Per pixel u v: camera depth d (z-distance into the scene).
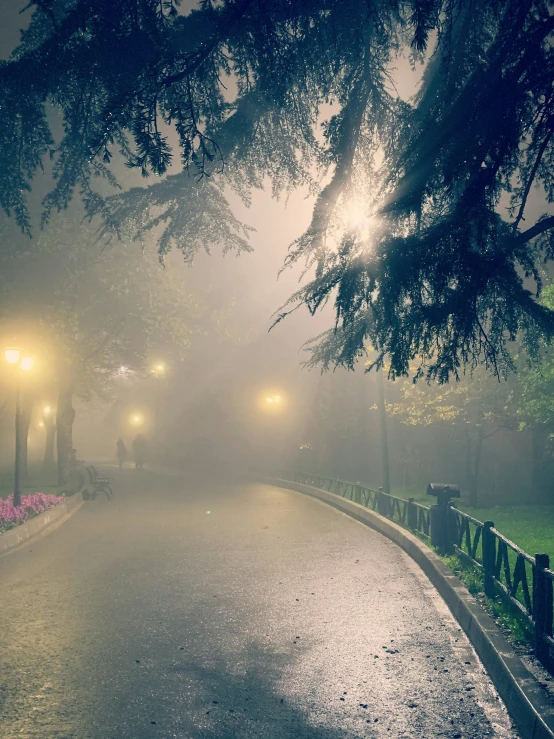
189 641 7.01
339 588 9.59
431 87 6.40
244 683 5.76
